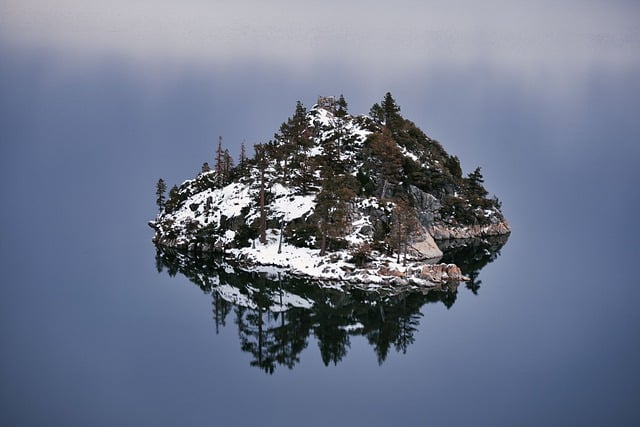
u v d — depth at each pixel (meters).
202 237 121.81
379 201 114.25
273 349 66.56
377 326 72.88
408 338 68.19
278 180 125.25
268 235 113.38
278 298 87.12
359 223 109.00
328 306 82.12
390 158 125.12
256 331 72.69
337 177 111.50
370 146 133.00
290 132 132.25
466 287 88.25
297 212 114.75
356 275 92.88
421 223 123.06
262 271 100.44
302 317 77.75
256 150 122.44
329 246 103.88
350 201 109.12
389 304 81.12
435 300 81.88
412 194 131.00
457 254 115.81
